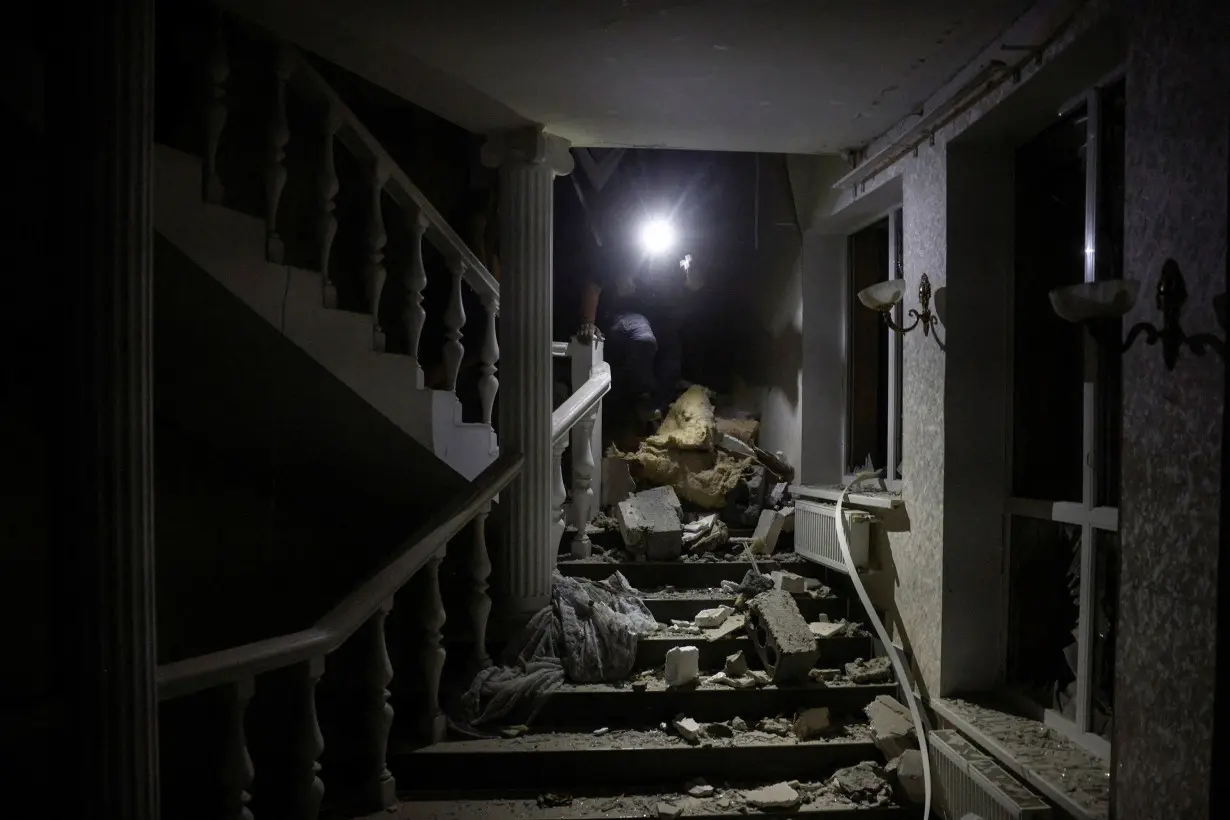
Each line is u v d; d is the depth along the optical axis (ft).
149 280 5.92
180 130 12.12
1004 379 10.36
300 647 7.76
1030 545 10.11
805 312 16.29
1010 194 10.37
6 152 8.00
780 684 11.50
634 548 14.92
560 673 11.51
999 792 7.98
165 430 12.07
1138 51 6.63
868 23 8.50
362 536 14.03
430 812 9.32
